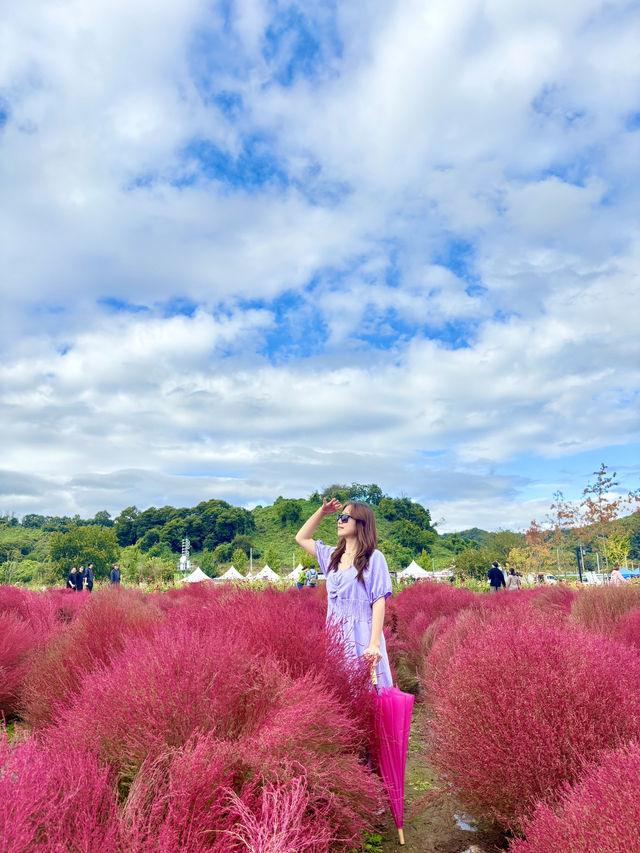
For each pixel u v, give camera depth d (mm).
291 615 2809
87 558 89938
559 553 32281
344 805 1957
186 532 158250
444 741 2359
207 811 1540
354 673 2557
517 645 2350
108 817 1444
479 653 2400
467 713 2244
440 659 3578
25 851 1282
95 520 184625
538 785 1975
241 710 2053
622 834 1380
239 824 1521
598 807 1497
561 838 1498
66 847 1318
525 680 2150
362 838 2195
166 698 1873
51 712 2672
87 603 3701
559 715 2068
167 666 1989
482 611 5398
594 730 2027
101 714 1906
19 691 3398
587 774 1802
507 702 2123
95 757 1712
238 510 160125
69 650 3215
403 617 7648
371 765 2410
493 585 15156
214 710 1913
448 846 2234
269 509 176375
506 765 2033
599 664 2256
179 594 7660
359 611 2900
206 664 2062
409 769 3195
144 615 3578
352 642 2822
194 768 1604
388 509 159375
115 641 3166
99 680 2123
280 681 2184
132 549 95312
